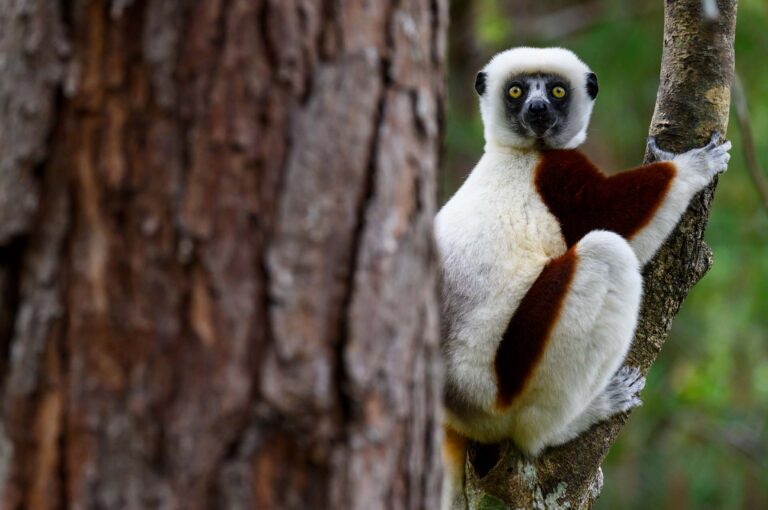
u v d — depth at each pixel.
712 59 8.53
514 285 8.39
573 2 22.78
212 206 3.48
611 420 8.24
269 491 3.46
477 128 18.72
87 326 3.46
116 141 3.49
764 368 18.77
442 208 9.41
